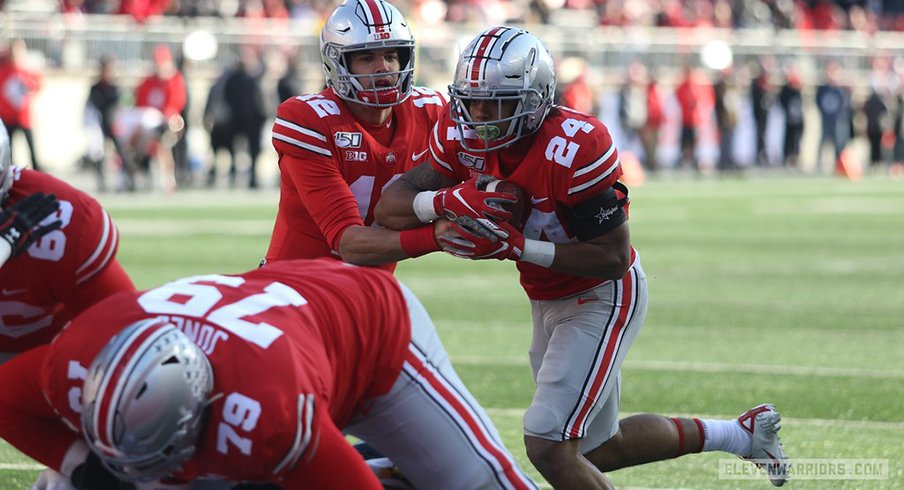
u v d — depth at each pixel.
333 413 11.44
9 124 60.84
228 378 10.03
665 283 36.97
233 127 68.69
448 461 12.11
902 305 33.16
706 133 87.88
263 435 9.96
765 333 29.05
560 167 13.71
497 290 35.81
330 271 11.88
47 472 12.11
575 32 93.19
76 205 12.50
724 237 49.16
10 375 11.03
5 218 11.86
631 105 84.62
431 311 32.03
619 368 14.74
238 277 11.39
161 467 9.91
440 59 85.25
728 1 102.81
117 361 9.57
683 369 24.88
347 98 15.98
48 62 75.38
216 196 65.19
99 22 76.94
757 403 21.88
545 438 14.11
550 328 14.90
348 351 11.36
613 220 13.93
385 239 14.64
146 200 62.59
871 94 87.94
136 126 65.69
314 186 15.77
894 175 89.38
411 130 16.58
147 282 34.97
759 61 96.00
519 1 95.62
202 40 74.50
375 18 15.77
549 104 13.97
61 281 12.48
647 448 15.55
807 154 96.38
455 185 14.69
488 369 24.81
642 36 94.00
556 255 13.80
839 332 29.20
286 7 83.75
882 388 23.06
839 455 18.38
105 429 9.58
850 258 43.03
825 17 105.75
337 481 10.45
